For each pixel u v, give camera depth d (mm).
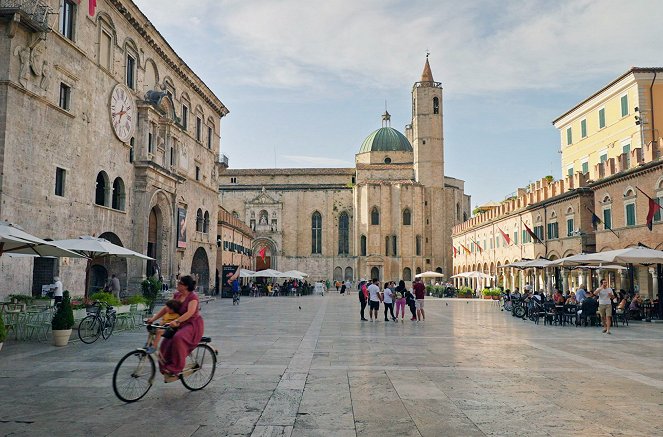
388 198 106188
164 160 44938
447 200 109250
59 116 29094
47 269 28859
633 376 12703
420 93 109750
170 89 47562
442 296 71500
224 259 66562
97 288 36250
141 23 39750
